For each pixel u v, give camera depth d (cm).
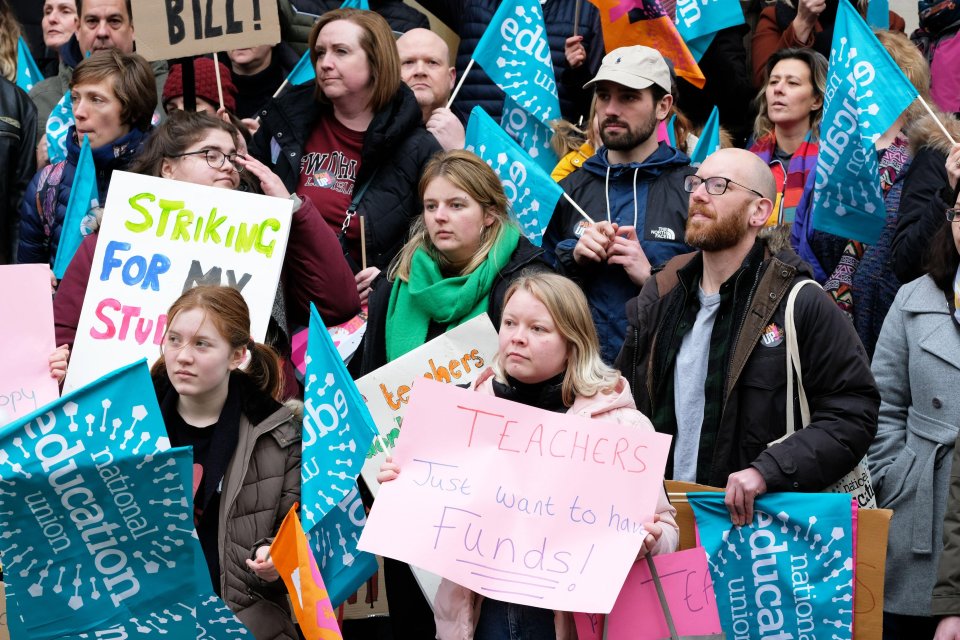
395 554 1055
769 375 1250
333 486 1137
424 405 1088
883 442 1395
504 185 1612
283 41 2005
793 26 2053
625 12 1872
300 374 1448
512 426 1084
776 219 1714
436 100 1864
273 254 1356
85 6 1908
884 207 1561
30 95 1975
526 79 1833
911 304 1395
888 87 1534
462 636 1102
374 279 1619
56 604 1041
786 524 1177
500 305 1386
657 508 1109
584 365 1118
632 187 1620
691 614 1089
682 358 1304
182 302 1159
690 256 1348
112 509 1038
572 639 1092
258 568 1116
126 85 1611
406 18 2086
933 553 1354
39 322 1293
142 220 1359
